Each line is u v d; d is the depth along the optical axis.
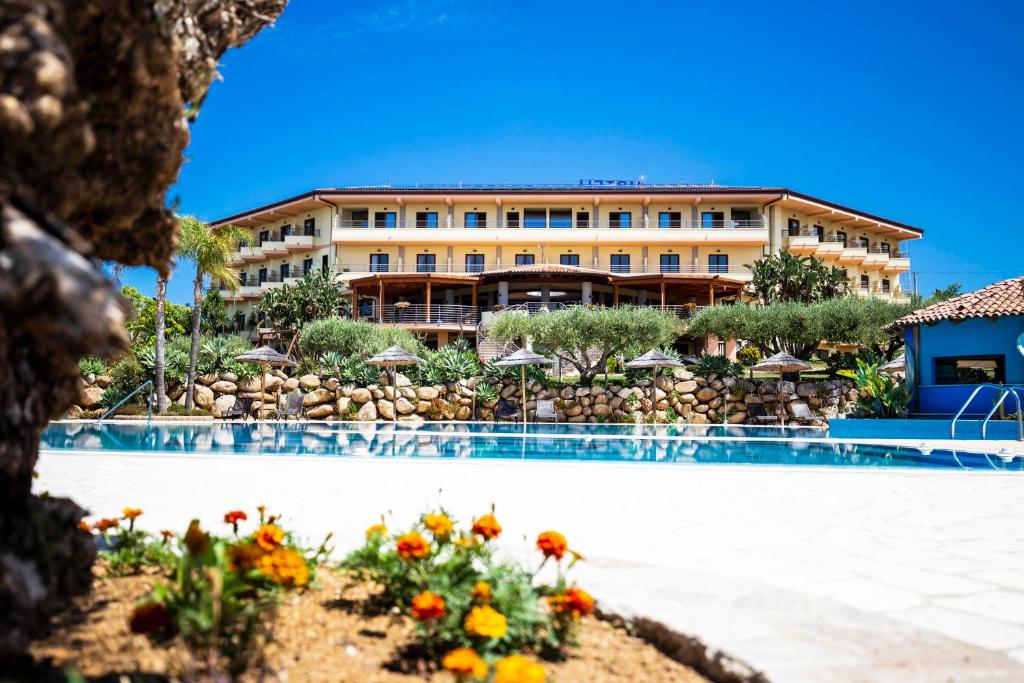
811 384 26.00
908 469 10.05
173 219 2.63
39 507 2.38
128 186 2.23
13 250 1.44
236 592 2.40
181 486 7.50
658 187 46.78
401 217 47.91
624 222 47.81
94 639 2.26
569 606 2.50
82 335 1.48
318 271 44.56
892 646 2.57
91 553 2.80
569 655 2.51
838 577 3.82
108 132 2.08
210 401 23.72
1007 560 4.29
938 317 21.16
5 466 2.06
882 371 25.27
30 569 2.12
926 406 21.73
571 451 15.04
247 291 51.97
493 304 44.56
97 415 22.14
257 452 13.55
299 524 5.18
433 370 25.39
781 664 2.33
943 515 6.09
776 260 40.75
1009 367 20.11
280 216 51.84
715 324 31.42
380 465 10.13
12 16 1.62
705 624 2.68
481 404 25.20
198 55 2.40
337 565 3.54
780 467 10.26
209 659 2.09
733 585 3.29
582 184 52.19
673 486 8.13
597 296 45.28
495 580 2.70
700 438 16.80
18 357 2.03
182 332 50.28
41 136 1.67
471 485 7.99
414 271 47.38
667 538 4.93
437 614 2.24
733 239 45.94
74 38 1.85
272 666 2.19
